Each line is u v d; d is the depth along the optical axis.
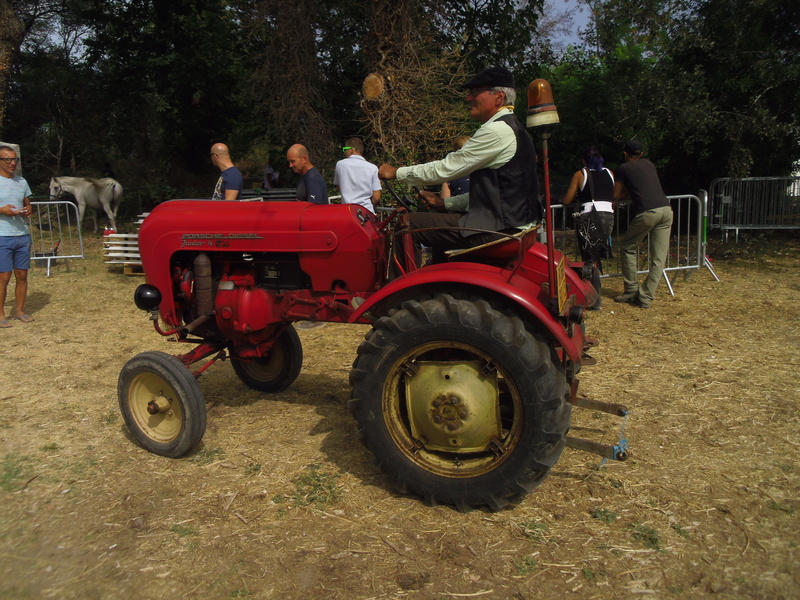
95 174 19.61
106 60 17.58
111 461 3.53
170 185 18.28
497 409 2.91
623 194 7.60
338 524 2.89
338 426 3.96
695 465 3.37
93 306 7.34
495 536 2.78
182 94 16.78
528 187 3.06
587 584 2.46
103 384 4.82
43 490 3.21
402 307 2.95
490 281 2.81
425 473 2.98
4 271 6.41
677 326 6.05
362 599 2.39
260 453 3.61
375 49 9.39
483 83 3.09
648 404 4.20
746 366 4.86
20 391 4.66
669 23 10.72
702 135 10.43
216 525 2.89
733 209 10.31
